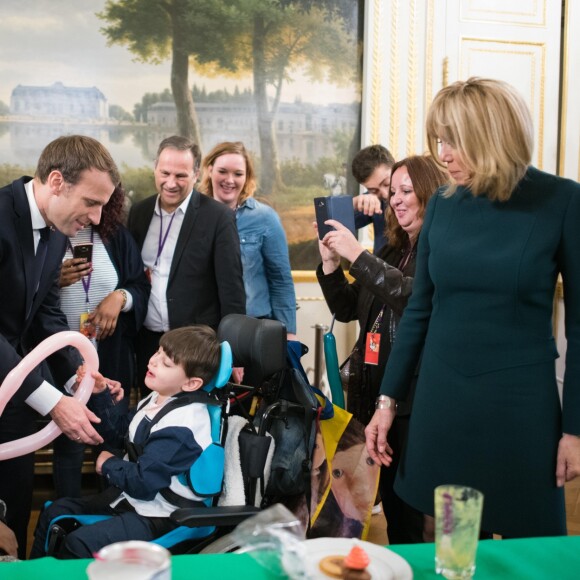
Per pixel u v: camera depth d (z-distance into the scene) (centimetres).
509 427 182
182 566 125
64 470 320
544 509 183
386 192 383
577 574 126
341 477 240
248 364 231
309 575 119
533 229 178
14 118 457
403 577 120
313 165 497
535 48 512
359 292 280
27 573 122
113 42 463
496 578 124
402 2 490
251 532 121
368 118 494
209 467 214
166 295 322
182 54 471
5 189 239
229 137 483
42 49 456
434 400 191
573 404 178
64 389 282
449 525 117
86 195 232
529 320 181
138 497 211
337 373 288
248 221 383
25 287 240
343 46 491
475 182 181
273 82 485
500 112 175
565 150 520
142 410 235
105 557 103
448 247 188
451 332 189
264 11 477
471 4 501
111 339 316
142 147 473
